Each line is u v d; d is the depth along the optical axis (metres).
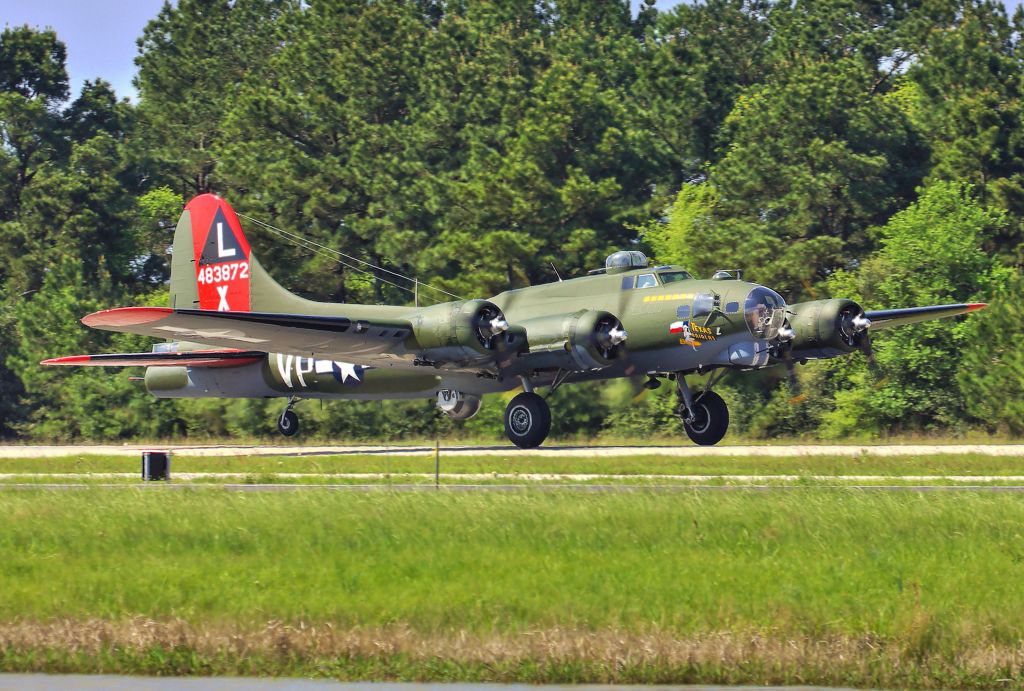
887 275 162.50
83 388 182.00
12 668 46.28
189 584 53.84
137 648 46.75
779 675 43.84
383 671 44.88
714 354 102.06
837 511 65.31
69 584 54.56
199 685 44.16
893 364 149.62
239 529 64.56
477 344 100.44
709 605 48.91
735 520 63.94
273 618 48.81
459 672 44.53
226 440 164.00
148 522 67.31
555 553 58.16
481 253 174.12
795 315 102.75
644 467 91.94
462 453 111.75
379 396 122.50
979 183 178.50
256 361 129.12
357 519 66.06
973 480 81.00
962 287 159.50
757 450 106.81
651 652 44.56
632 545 59.59
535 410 108.12
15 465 110.75
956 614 47.34
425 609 49.06
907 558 56.31
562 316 103.12
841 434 146.62
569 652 44.75
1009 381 134.00
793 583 51.94
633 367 106.31
